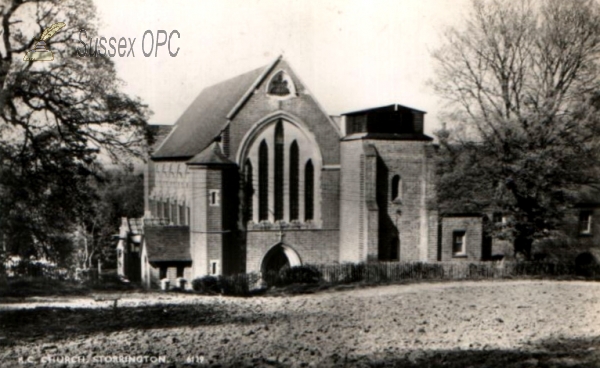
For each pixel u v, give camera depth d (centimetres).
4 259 3562
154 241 4897
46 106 3381
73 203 3697
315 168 5159
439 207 4234
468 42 4253
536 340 1977
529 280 3747
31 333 2047
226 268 4856
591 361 1691
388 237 4909
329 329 2186
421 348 1886
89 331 2088
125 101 3525
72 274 4384
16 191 3419
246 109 4944
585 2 4028
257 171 4997
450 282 3694
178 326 2216
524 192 3688
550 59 4075
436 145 4822
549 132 3691
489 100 4141
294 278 4075
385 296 3069
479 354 1794
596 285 3403
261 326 2239
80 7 3406
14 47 3325
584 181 3956
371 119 4906
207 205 4778
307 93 5097
